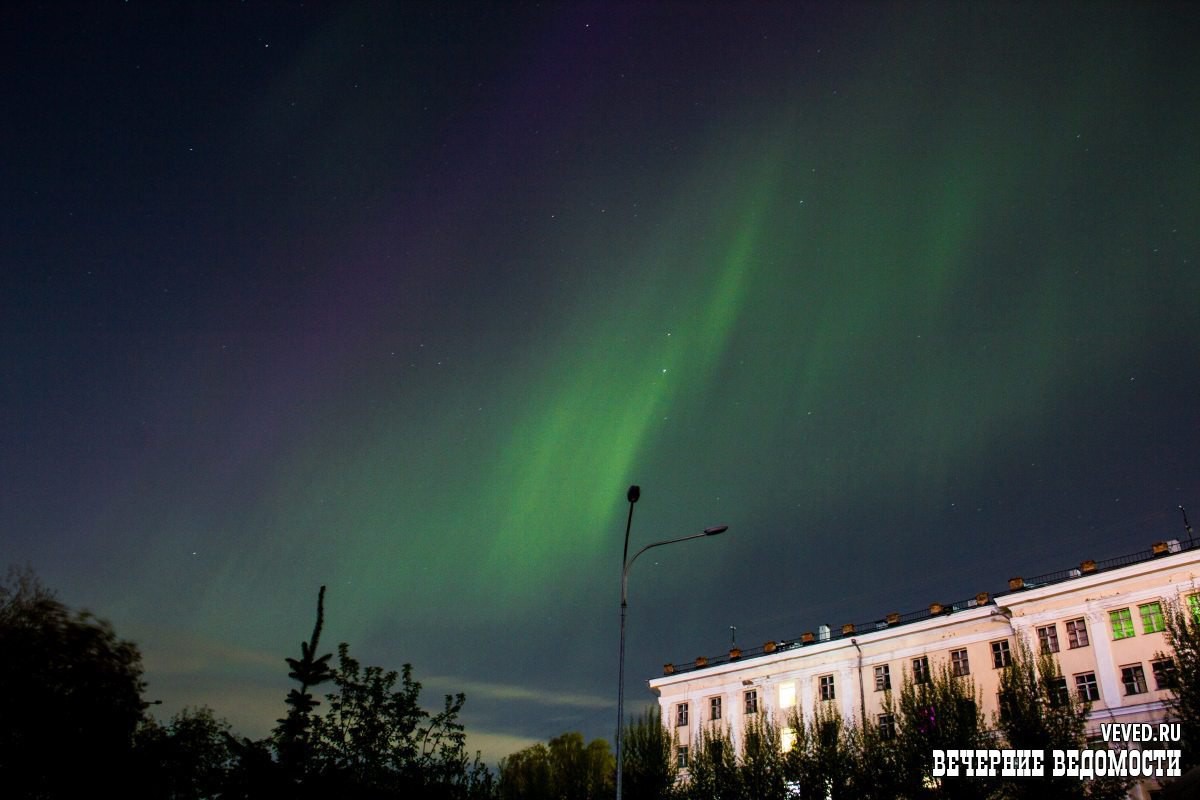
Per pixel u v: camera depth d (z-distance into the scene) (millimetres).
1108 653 38250
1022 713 32594
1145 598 38000
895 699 46438
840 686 49125
